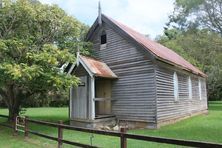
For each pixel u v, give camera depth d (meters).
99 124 14.78
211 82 38.28
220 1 26.06
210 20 28.09
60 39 15.91
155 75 14.45
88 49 17.33
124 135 6.40
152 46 17.17
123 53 15.95
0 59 13.00
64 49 14.16
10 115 16.25
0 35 14.07
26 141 10.80
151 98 14.49
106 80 16.73
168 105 15.92
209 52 32.16
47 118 20.20
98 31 17.50
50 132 13.13
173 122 16.52
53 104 36.41
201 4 27.17
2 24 14.17
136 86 15.20
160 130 13.51
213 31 29.50
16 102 16.39
